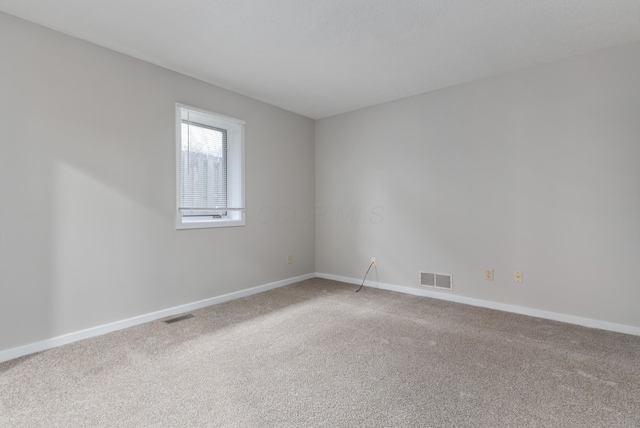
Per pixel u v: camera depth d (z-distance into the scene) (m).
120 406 1.62
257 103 3.82
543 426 1.46
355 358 2.13
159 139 2.92
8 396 1.70
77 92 2.43
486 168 3.21
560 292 2.84
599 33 2.38
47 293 2.30
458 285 3.42
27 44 2.21
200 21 2.22
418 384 1.81
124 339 2.45
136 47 2.58
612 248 2.61
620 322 2.58
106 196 2.59
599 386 1.78
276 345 2.34
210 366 2.03
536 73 2.92
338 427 1.46
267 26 2.29
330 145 4.47
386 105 3.90
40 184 2.27
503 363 2.05
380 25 2.27
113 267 2.63
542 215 2.91
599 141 2.64
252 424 1.49
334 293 3.79
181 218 3.09
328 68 2.97
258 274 3.85
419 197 3.67
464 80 3.26
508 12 2.12
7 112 2.13
